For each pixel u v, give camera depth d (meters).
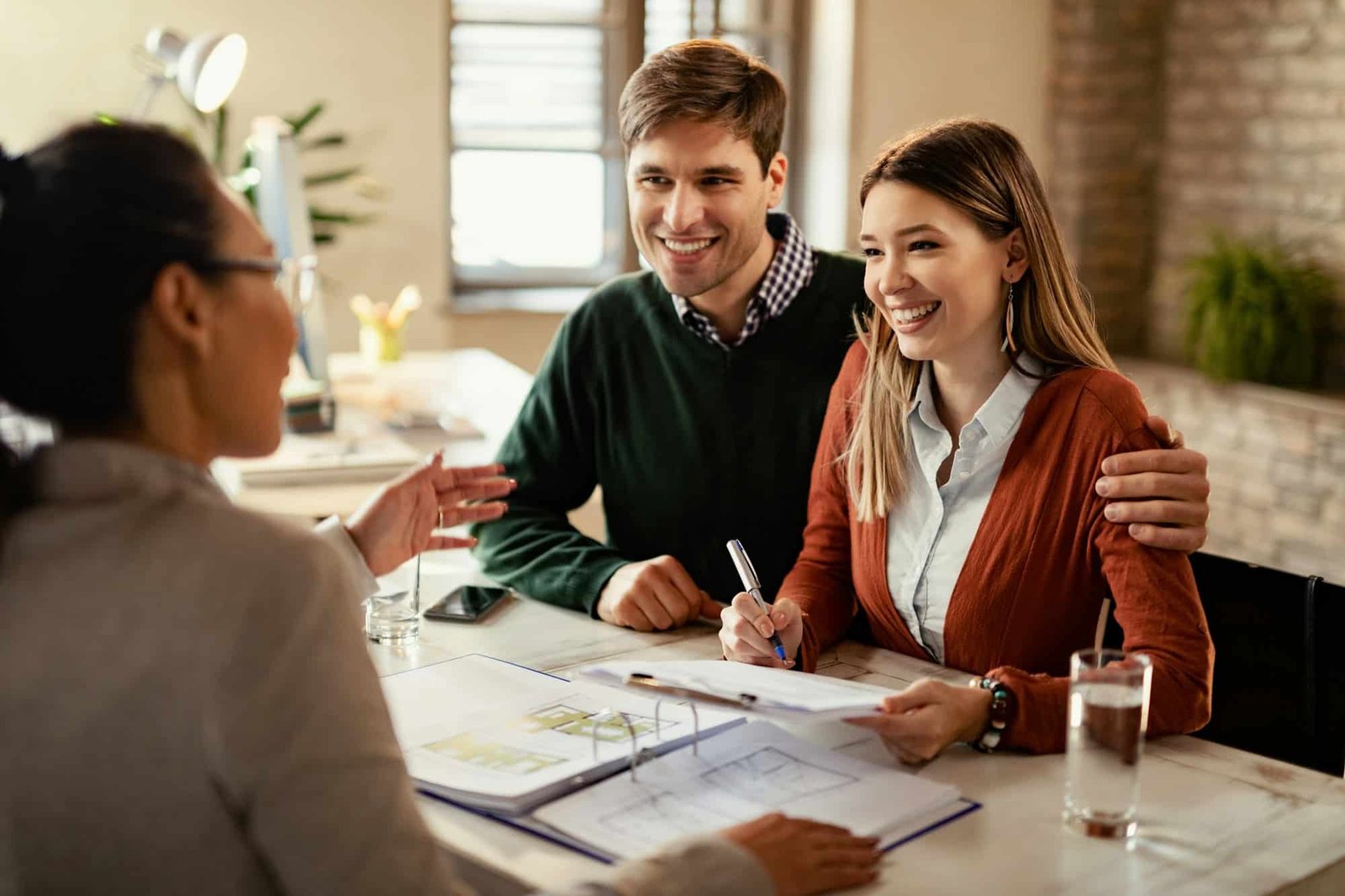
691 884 0.92
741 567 1.51
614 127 5.32
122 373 0.89
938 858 1.06
